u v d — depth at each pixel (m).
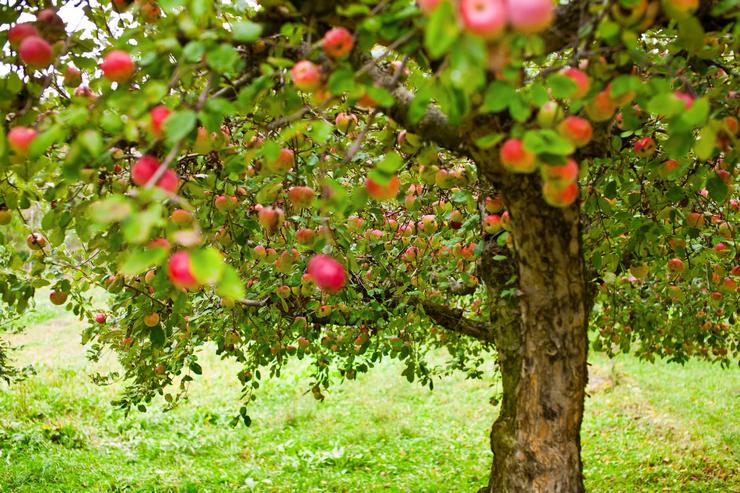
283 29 1.70
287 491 6.83
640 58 1.69
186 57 1.54
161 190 1.25
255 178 2.97
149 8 2.13
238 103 1.65
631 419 9.27
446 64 1.38
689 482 6.70
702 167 2.80
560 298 2.48
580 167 2.39
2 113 1.94
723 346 6.52
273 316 4.23
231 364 12.79
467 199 2.84
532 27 1.09
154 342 3.25
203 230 2.76
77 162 1.51
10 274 3.01
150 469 7.23
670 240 3.44
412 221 4.00
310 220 3.08
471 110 1.80
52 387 10.10
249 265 3.87
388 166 1.54
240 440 8.78
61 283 3.05
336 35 1.60
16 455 7.05
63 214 2.36
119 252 2.35
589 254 3.64
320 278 1.96
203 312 4.29
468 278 4.01
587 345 2.64
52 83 2.27
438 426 9.49
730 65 2.88
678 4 1.52
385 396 11.01
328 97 1.73
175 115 1.35
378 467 7.79
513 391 3.48
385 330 4.53
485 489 3.34
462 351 6.13
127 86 2.05
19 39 1.95
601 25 1.50
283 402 10.57
